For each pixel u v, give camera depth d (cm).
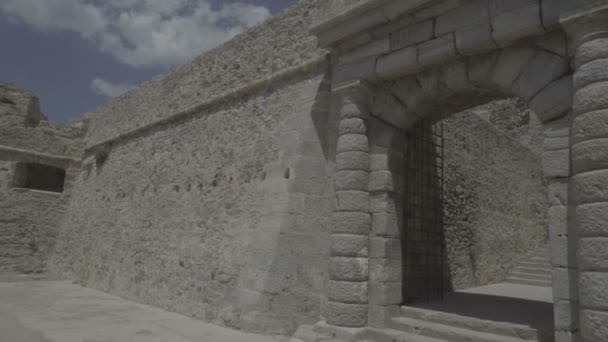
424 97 652
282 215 763
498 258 1333
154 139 1255
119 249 1232
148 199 1184
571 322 455
